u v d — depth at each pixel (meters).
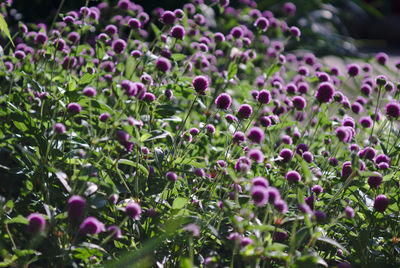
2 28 3.33
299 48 8.34
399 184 3.22
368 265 2.69
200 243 2.68
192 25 4.76
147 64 3.60
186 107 4.26
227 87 4.55
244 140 3.00
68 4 6.74
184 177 3.11
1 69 3.63
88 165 2.50
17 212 2.72
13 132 3.18
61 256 2.26
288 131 4.25
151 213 2.60
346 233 2.85
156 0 7.63
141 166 2.62
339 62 9.30
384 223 3.06
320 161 3.75
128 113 2.96
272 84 4.85
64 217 2.29
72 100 2.95
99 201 2.33
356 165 2.58
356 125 4.23
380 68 7.42
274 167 3.26
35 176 2.79
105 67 4.02
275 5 8.64
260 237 2.42
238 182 2.46
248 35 6.35
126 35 6.44
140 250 2.34
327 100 2.91
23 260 2.22
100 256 2.50
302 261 2.12
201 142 3.70
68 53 4.11
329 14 9.31
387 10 21.50
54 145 2.93
